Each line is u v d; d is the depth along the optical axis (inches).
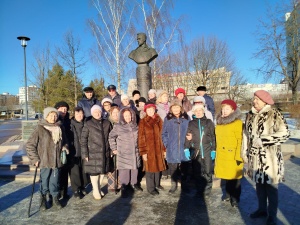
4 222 150.1
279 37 933.2
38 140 166.1
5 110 2775.6
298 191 191.8
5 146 434.9
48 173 167.0
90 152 182.4
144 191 199.8
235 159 156.5
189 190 194.7
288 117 687.7
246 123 144.7
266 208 147.0
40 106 1098.1
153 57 305.0
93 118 188.1
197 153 180.1
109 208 167.9
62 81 1045.2
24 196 196.1
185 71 1016.2
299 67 927.0
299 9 866.1
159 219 148.9
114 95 277.9
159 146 188.7
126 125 190.5
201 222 143.6
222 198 176.1
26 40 586.6
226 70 1064.2
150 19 673.0
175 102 186.5
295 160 303.7
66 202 180.7
